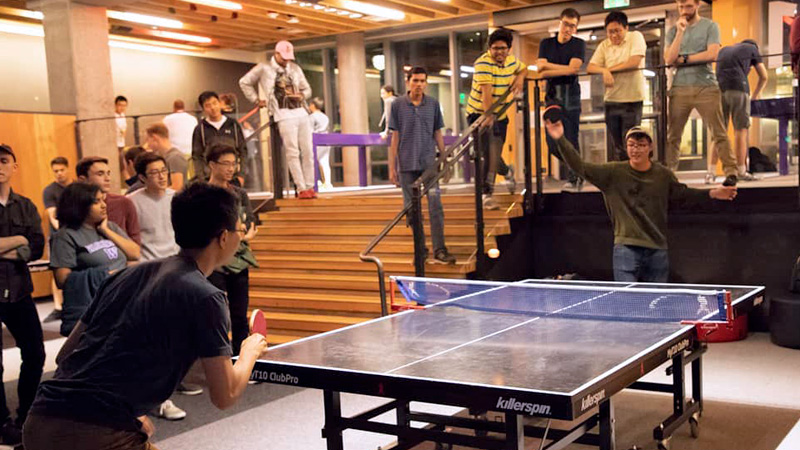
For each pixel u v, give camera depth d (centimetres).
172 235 497
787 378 512
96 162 449
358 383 265
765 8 1020
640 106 652
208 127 721
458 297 432
